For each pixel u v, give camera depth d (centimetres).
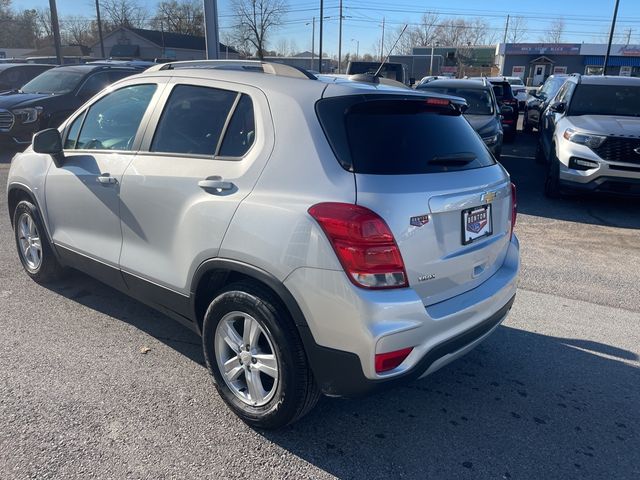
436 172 276
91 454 273
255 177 279
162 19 7494
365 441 292
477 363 377
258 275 268
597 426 311
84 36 8000
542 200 881
